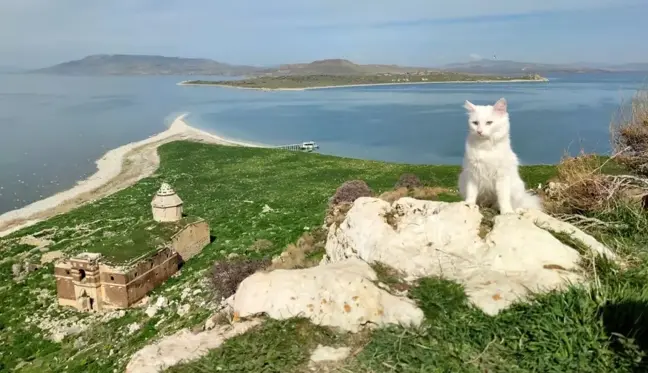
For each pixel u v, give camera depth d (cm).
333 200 3712
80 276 3238
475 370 537
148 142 10350
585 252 746
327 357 594
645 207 999
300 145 10119
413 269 758
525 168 4400
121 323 2964
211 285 2986
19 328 3050
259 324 668
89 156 8988
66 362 2562
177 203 4075
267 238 4150
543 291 655
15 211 5784
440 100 19875
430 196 2183
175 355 623
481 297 660
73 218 5200
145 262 3372
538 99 16425
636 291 616
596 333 555
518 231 761
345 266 764
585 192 1102
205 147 9488
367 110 16862
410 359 570
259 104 19875
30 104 19112
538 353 547
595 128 9400
